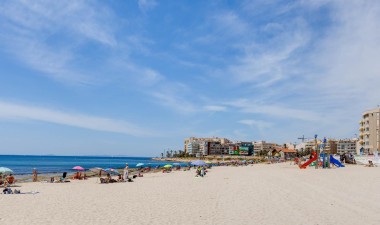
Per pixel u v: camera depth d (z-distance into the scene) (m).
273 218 15.34
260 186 29.72
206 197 23.23
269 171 56.59
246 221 14.77
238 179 39.62
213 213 16.78
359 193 23.45
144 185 34.09
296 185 29.66
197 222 14.61
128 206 19.30
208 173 55.84
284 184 30.86
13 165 132.00
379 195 22.39
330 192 24.16
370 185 28.81
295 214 16.17
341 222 14.31
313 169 61.56
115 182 38.38
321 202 19.69
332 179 35.44
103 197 23.88
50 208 18.64
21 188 31.75
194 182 37.09
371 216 15.47
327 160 67.75
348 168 64.12
